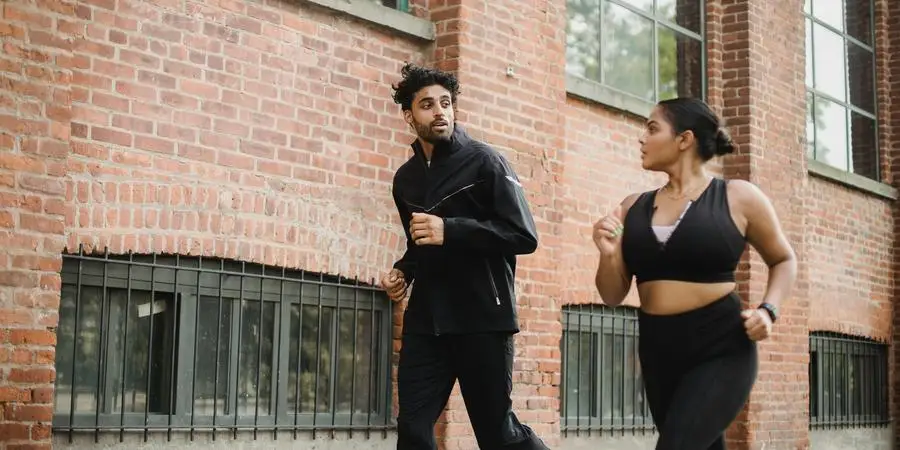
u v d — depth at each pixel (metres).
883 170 13.36
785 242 4.24
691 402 4.04
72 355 5.81
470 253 4.64
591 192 9.08
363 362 7.25
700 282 4.14
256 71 6.59
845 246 12.47
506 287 4.74
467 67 7.63
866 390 12.88
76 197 5.73
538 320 7.99
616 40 9.66
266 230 6.58
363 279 7.16
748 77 10.68
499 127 7.85
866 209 12.94
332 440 7.01
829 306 12.07
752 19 10.77
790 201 11.19
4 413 5.17
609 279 4.32
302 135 6.82
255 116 6.57
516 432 4.79
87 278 5.83
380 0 7.54
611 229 4.27
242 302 6.55
